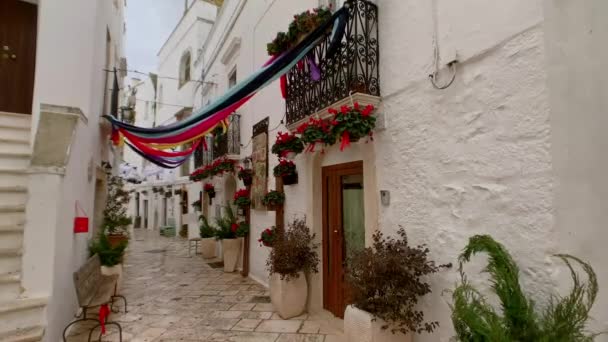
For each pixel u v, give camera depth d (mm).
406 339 2875
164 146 7215
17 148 4230
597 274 1748
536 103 2074
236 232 7125
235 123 8188
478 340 1782
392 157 3254
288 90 4809
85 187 4949
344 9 3416
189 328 4090
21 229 3455
